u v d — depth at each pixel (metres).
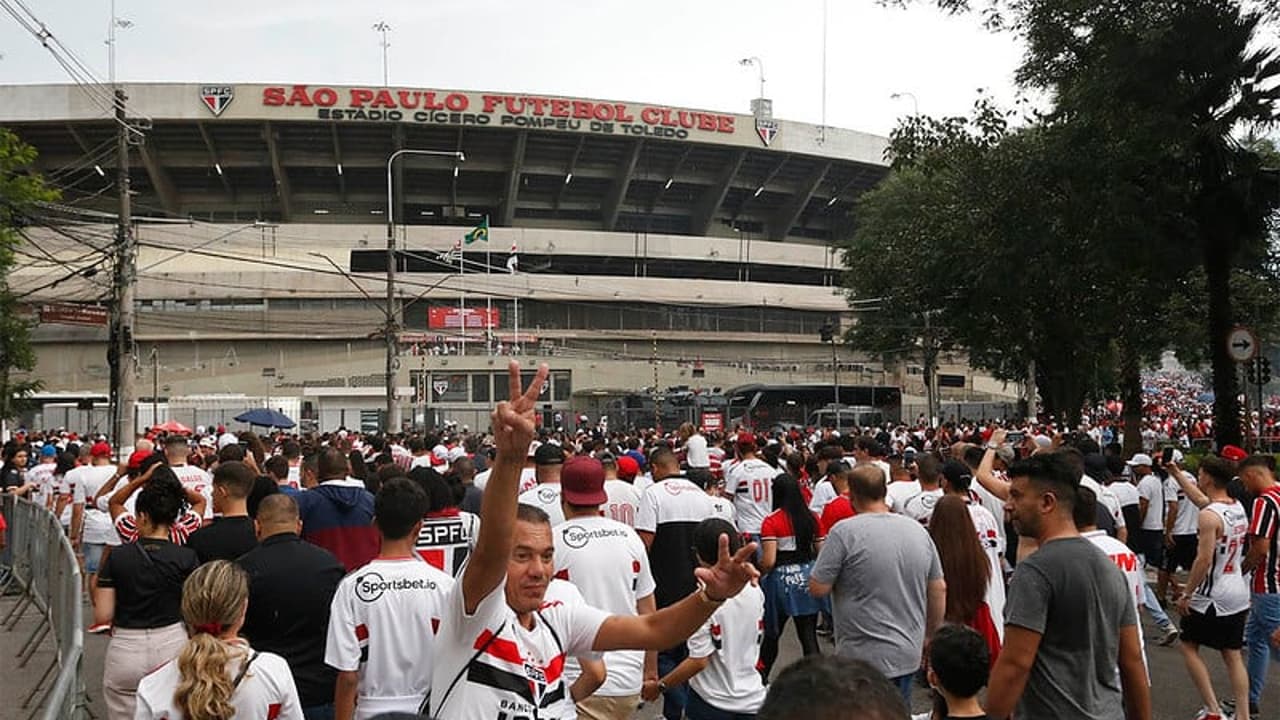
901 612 6.32
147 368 63.38
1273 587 7.96
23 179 28.30
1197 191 20.02
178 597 6.16
